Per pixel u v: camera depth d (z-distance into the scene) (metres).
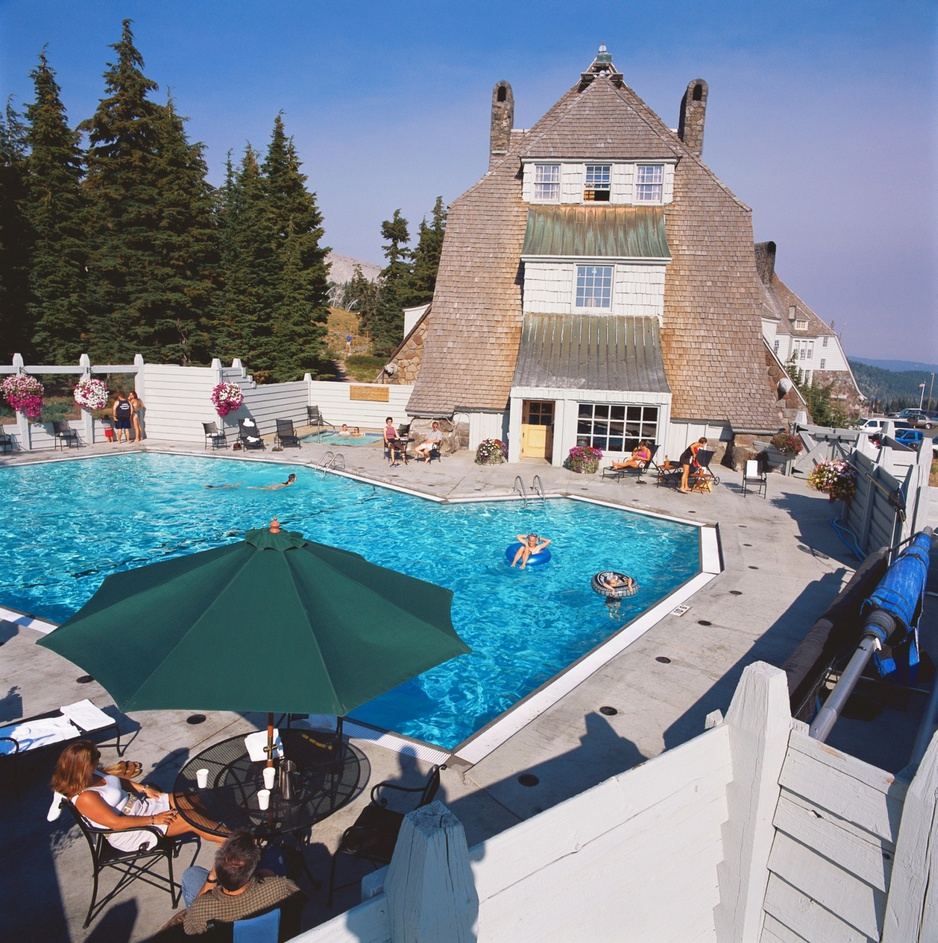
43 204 36.78
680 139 29.50
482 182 27.78
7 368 22.98
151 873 5.41
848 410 66.81
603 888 3.27
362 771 5.81
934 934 3.06
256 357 40.12
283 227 43.56
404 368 31.62
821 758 3.53
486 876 2.76
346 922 2.52
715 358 24.89
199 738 7.35
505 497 19.69
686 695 8.50
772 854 3.83
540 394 22.88
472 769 6.85
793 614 11.27
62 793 4.94
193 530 16.77
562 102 29.23
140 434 26.83
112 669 4.66
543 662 10.57
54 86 37.75
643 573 14.26
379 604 5.47
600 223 25.53
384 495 20.22
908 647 7.98
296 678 4.53
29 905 5.07
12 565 14.20
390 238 56.81
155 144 37.19
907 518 11.24
